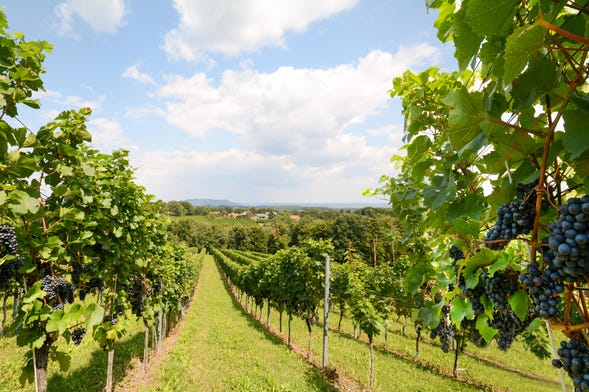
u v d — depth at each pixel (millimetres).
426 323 2281
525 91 1003
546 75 952
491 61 1132
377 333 8398
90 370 7918
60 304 3785
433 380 9125
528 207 1134
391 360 10906
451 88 2326
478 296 1582
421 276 2781
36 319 3516
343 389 8047
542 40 795
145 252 7324
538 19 753
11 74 2857
